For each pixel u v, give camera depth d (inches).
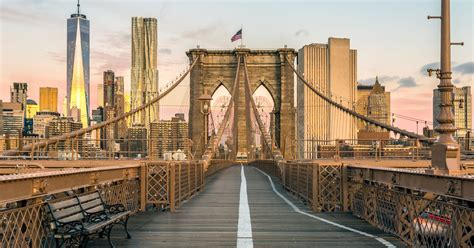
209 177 1766.7
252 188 1146.7
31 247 305.3
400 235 408.8
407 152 1605.6
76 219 343.9
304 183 764.6
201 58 4008.4
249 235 438.9
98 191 414.6
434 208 331.3
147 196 624.1
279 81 4055.1
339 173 620.1
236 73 3863.2
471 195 279.6
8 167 1620.3
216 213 607.8
